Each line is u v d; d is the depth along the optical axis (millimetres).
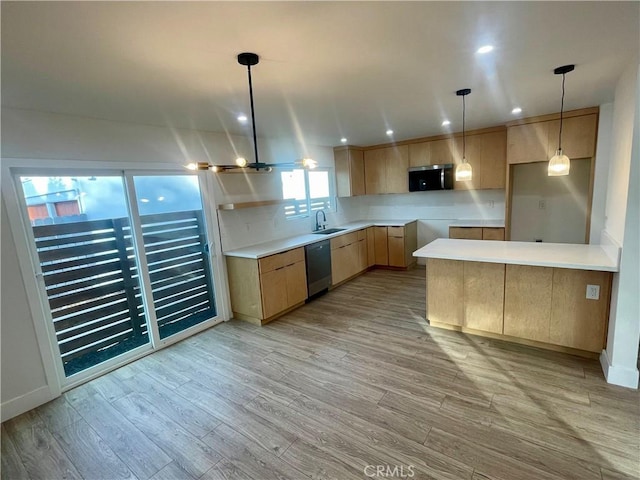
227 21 1506
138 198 3344
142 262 3389
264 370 3002
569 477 1755
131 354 3314
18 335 2594
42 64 1820
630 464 1812
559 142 3961
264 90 2551
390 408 2379
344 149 5953
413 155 5727
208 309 4098
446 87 2727
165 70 2033
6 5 1254
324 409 2416
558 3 1503
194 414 2461
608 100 3500
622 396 2350
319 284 4812
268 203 4293
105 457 2109
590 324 2783
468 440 2043
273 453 2049
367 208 6965
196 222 3906
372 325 3799
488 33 1787
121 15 1393
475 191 5703
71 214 2912
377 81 2482
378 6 1454
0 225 2486
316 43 1794
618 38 1915
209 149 3939
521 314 3084
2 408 2523
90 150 2953
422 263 6418
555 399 2363
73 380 2916
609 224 3096
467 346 3189
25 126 2576
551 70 2436
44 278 2766
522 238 5211
